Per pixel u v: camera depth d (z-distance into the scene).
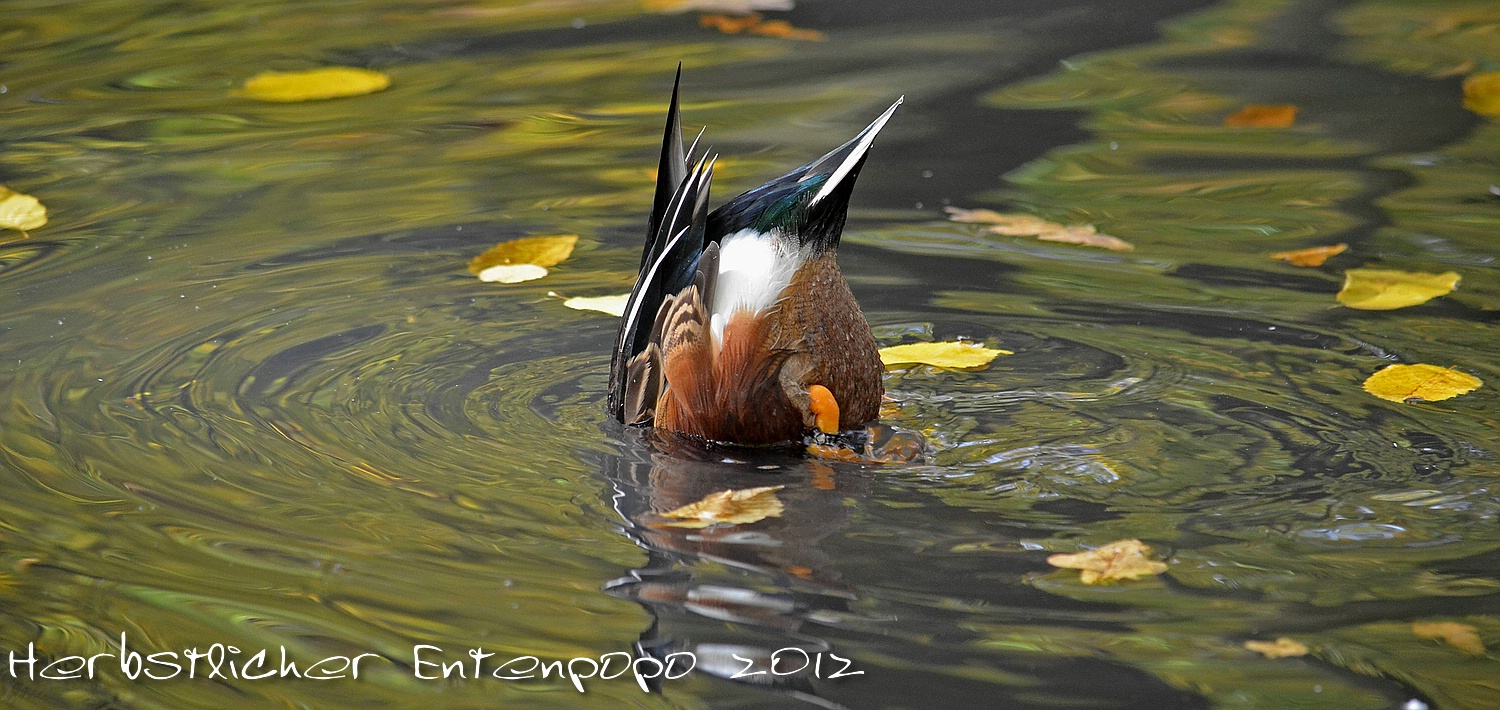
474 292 10.08
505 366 8.95
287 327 9.42
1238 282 9.86
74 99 14.05
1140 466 7.39
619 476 7.48
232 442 7.78
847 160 7.33
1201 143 12.57
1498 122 12.62
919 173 12.14
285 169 12.39
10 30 16.34
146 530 6.81
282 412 8.19
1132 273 10.09
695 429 7.97
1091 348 8.97
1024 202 11.45
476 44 15.82
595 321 9.66
